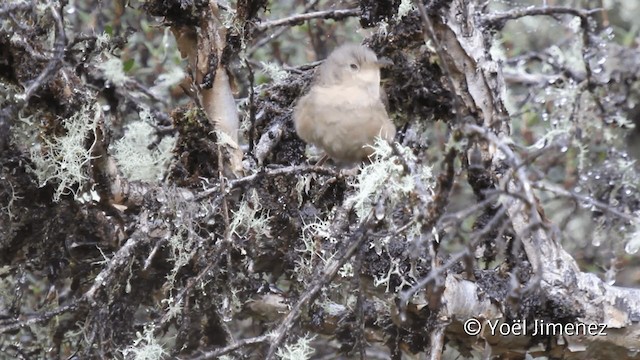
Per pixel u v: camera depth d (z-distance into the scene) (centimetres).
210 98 860
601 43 944
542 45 1260
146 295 825
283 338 709
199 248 771
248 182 769
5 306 858
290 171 782
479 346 828
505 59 1109
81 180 754
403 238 788
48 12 731
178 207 762
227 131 862
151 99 1095
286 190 817
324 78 866
